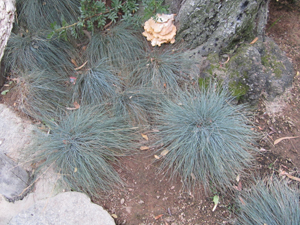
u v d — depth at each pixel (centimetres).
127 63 96
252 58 84
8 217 73
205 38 91
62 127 82
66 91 94
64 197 73
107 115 85
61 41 98
